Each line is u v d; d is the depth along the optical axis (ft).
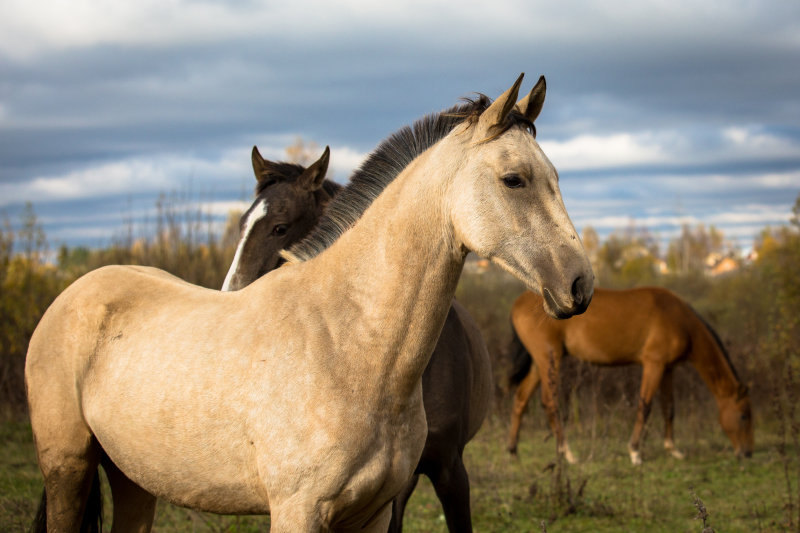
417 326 8.56
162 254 40.16
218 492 8.83
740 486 23.25
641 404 27.58
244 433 8.46
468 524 12.55
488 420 31.76
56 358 10.02
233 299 9.53
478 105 8.89
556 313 7.92
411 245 8.59
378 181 9.26
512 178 8.16
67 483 9.95
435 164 8.64
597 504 19.81
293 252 9.68
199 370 8.80
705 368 28.55
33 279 34.01
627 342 28.55
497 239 8.18
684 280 93.30
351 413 8.25
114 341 9.75
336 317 8.68
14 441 24.18
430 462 12.28
